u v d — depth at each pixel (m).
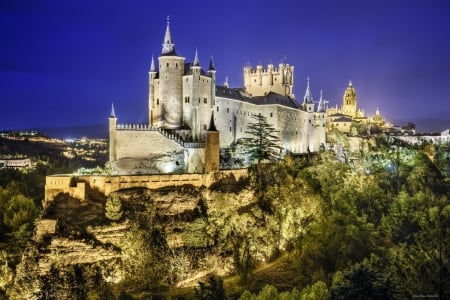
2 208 120.94
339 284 59.62
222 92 137.25
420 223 103.56
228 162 122.44
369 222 127.00
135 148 108.69
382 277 56.31
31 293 79.94
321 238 105.94
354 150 185.75
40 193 155.75
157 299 83.12
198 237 96.62
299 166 132.50
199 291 75.56
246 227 102.94
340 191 129.25
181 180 103.25
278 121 148.25
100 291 82.06
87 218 88.56
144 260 88.62
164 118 121.88
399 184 156.62
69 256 83.25
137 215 92.62
